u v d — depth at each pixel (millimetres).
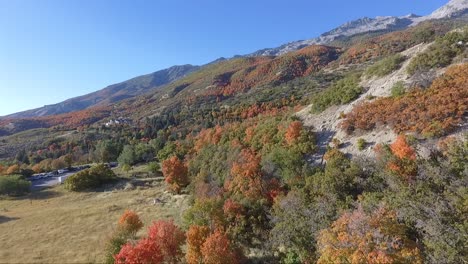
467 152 23484
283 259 26156
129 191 67250
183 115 152875
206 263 26766
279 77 194000
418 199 20984
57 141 160125
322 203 26469
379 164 29750
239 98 165500
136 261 26578
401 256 16719
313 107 52844
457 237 16641
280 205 30656
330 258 18344
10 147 159875
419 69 42531
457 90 33688
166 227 31125
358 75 55719
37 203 62812
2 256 36188
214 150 60812
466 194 18953
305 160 39844
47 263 34000
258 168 40594
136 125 183375
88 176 73312
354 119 40781
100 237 40875
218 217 33344
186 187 60562
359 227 19156
